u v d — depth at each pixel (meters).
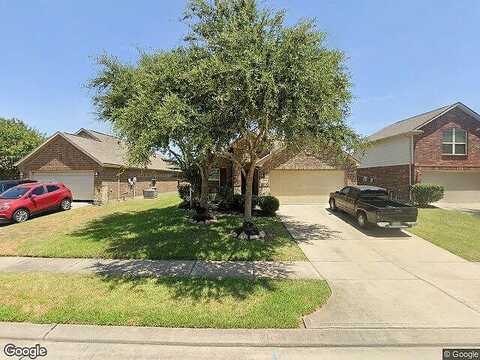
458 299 6.60
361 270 8.54
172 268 8.53
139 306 6.11
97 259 9.42
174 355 4.66
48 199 18.50
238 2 10.16
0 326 5.44
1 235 13.16
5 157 30.52
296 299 6.45
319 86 8.50
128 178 28.80
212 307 6.09
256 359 4.56
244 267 8.66
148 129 8.88
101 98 14.59
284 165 21.12
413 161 23.11
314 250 10.54
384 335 5.18
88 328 5.36
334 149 12.78
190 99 9.05
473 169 23.30
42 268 8.59
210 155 13.84
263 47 8.48
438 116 23.11
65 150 25.22
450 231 13.52
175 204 21.52
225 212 17.47
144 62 12.47
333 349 4.84
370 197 14.70
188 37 10.63
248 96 8.13
